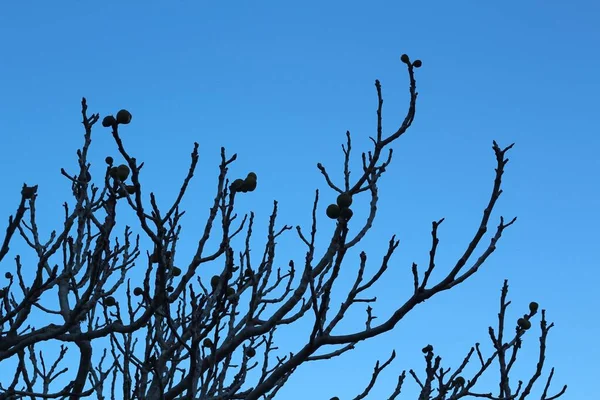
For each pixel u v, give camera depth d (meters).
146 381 11.37
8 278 12.68
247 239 11.70
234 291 11.67
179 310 12.88
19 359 12.73
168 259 11.71
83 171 11.67
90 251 12.41
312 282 9.27
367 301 9.48
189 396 9.77
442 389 12.02
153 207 9.88
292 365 9.61
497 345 12.63
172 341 12.02
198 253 10.58
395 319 9.20
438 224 8.87
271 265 11.52
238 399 11.73
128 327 10.88
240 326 10.90
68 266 11.21
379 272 9.35
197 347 9.76
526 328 12.93
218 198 10.70
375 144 11.80
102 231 10.76
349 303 9.42
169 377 11.71
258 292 11.28
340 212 8.88
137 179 9.38
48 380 14.68
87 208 11.32
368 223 10.91
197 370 9.99
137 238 14.16
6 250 9.59
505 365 12.48
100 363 14.37
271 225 11.72
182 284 10.52
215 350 10.05
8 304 12.28
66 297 12.73
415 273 9.11
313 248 9.42
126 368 12.09
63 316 12.45
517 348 12.52
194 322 9.89
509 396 12.35
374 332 9.30
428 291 9.05
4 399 11.48
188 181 10.21
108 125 9.02
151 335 12.73
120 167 10.01
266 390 9.60
